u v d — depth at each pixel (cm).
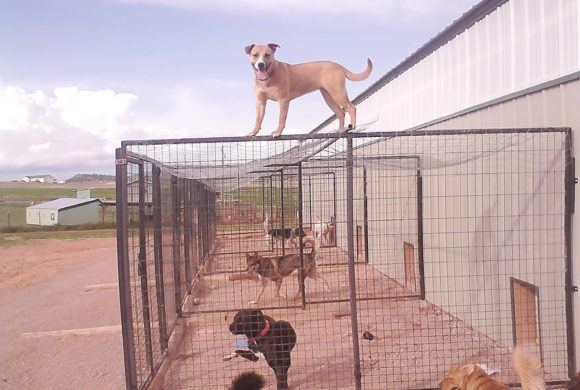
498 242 716
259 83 591
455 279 859
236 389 432
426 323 846
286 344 588
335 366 667
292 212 1673
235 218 1648
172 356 720
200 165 601
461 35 806
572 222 565
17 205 5194
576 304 563
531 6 621
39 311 1090
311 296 1083
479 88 753
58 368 710
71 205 4097
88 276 1548
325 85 629
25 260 1975
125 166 506
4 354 778
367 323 859
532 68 623
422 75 979
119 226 504
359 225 1420
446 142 762
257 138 537
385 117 1234
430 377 616
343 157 798
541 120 609
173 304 838
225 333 841
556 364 598
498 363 650
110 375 676
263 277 1057
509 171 679
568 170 561
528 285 649
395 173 1148
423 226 997
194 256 1212
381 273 1270
